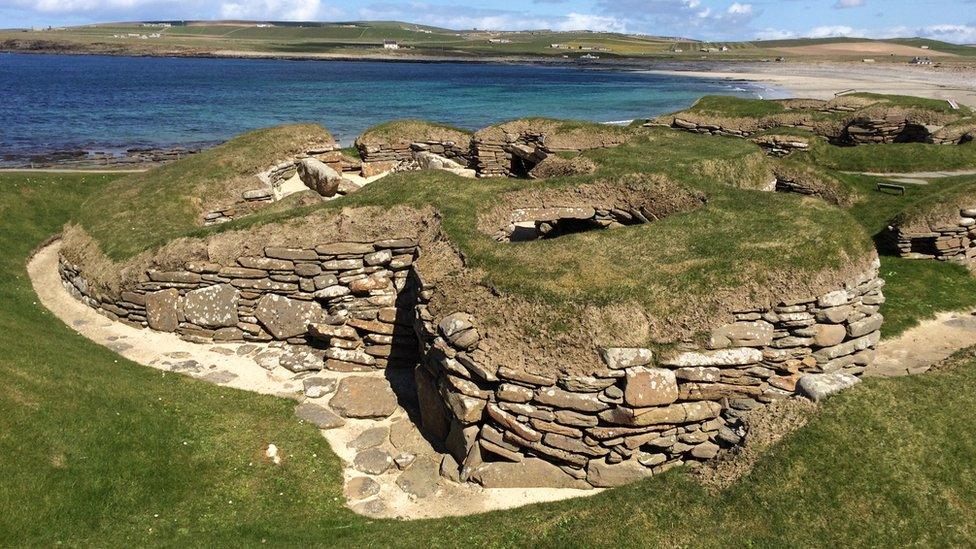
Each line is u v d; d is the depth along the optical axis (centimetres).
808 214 1400
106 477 948
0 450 898
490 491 1063
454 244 1342
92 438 1004
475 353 1097
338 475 1106
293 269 1517
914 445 895
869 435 909
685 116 3531
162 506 950
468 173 2623
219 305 1554
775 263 1162
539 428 1049
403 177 1773
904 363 1421
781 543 808
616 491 998
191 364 1459
